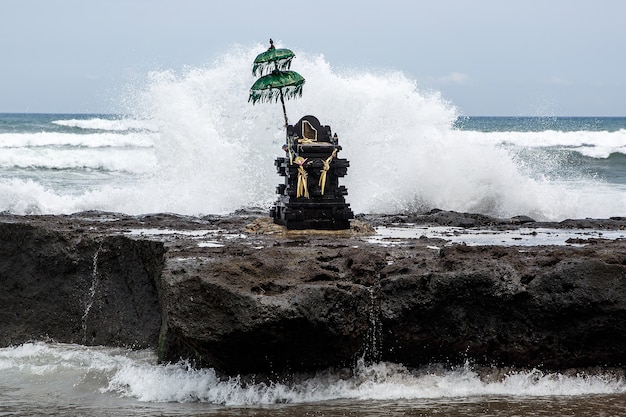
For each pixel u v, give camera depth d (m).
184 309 9.83
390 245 12.55
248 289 9.79
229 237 13.31
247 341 9.72
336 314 9.85
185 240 12.50
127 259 12.55
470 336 10.18
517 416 9.26
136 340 12.25
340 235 13.90
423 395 9.96
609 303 9.95
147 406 9.96
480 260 10.39
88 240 12.92
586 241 12.89
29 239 13.36
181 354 10.94
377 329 10.23
